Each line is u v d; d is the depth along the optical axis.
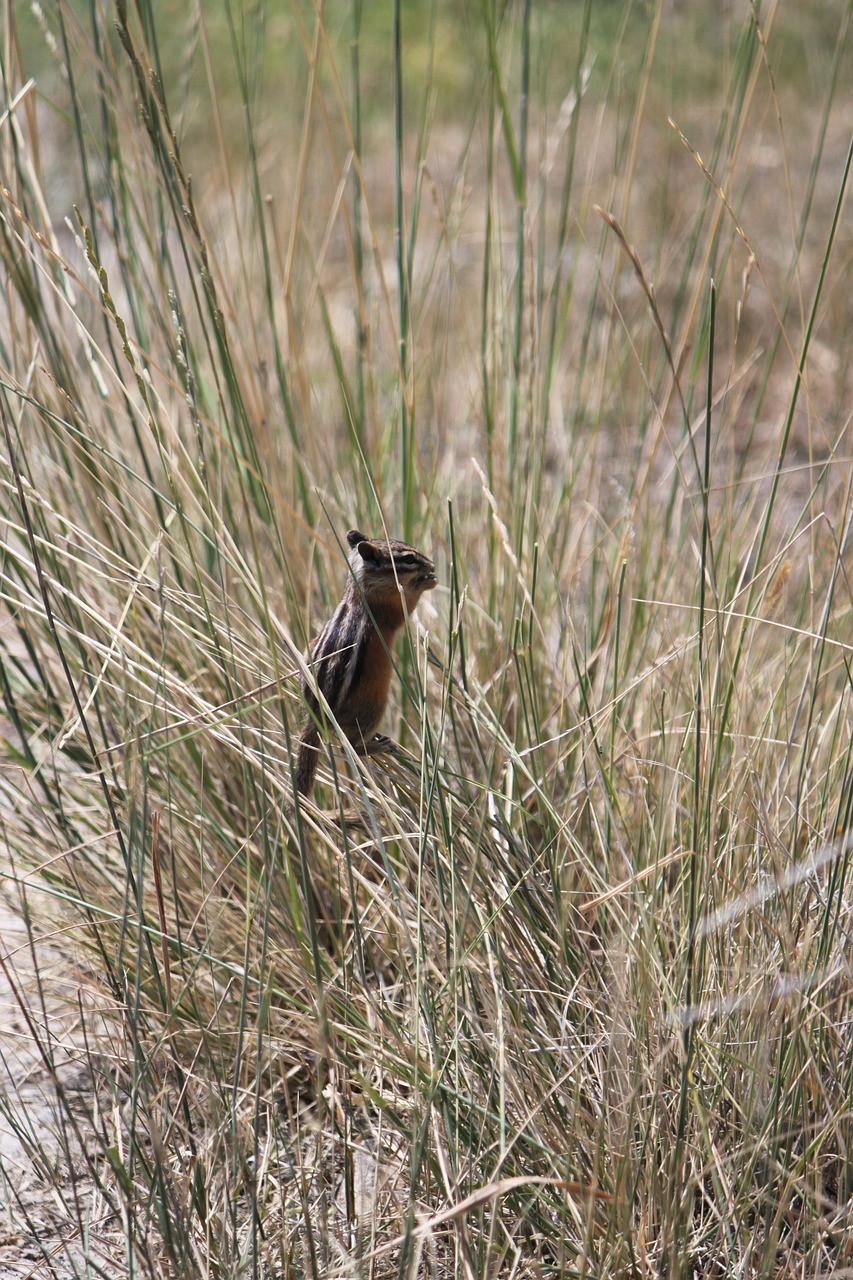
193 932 7.86
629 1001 6.70
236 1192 6.30
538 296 10.96
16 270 9.77
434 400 14.30
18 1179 7.18
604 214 6.88
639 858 7.90
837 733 8.21
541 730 9.42
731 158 9.52
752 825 7.79
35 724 9.99
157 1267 6.41
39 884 8.60
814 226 20.36
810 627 9.10
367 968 8.48
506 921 7.44
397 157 9.52
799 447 15.84
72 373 9.84
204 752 9.20
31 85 8.84
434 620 10.51
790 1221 6.22
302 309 12.86
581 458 11.92
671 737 8.46
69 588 8.92
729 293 18.34
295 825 7.23
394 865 8.25
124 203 10.68
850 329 17.11
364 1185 6.95
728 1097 6.90
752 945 7.21
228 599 8.30
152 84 8.12
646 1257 6.08
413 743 9.23
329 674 7.62
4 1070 8.05
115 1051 7.48
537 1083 6.82
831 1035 7.06
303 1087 7.81
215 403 11.39
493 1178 5.72
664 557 10.63
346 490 11.32
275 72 23.62
